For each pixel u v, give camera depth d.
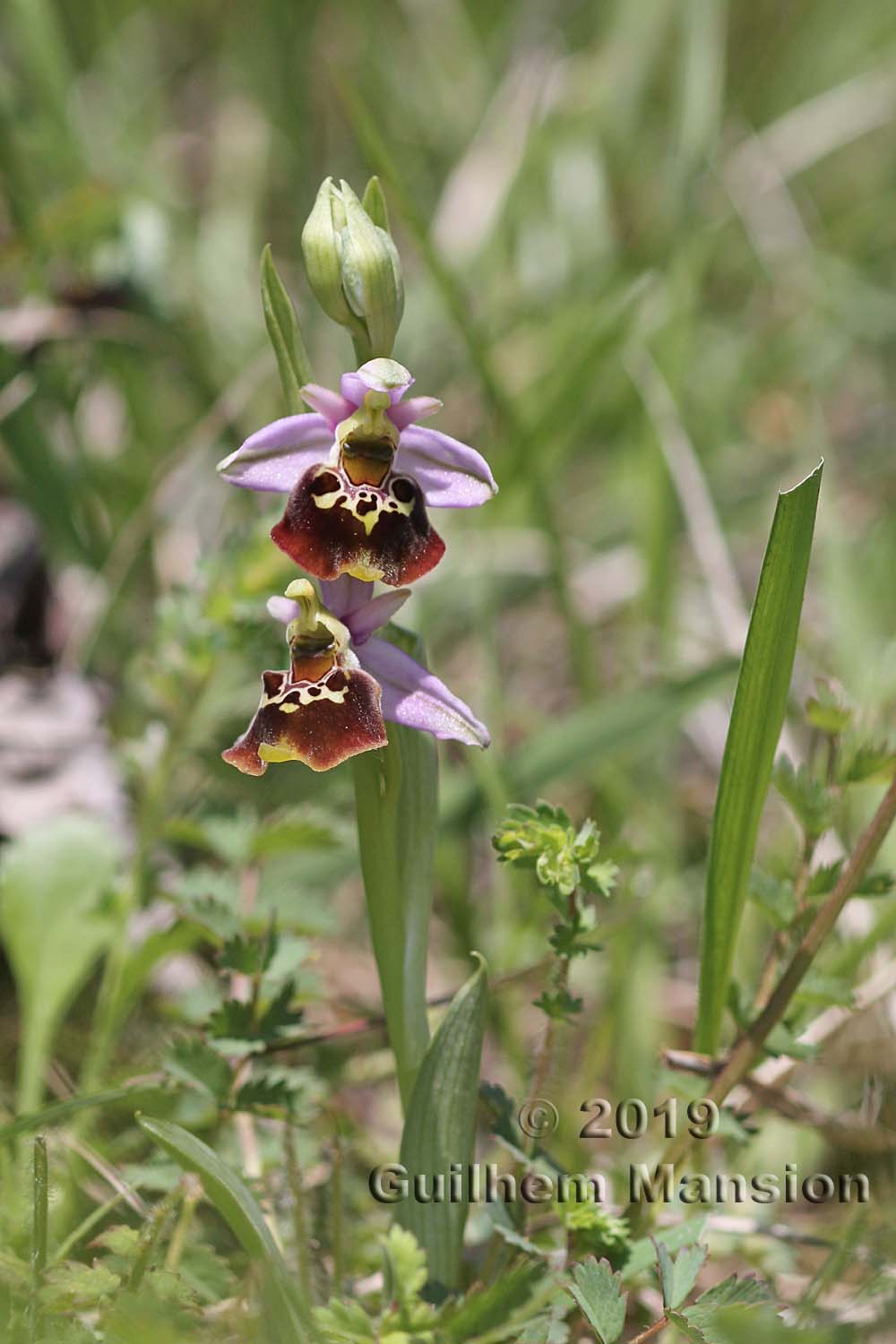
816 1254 0.43
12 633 0.53
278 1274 0.38
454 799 0.48
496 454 0.56
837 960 0.45
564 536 0.58
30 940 0.44
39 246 0.55
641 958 0.46
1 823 0.48
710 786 0.53
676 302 0.57
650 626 0.55
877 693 0.49
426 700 0.39
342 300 0.39
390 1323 0.39
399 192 0.51
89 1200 0.41
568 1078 0.46
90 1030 0.46
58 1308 0.38
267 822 0.45
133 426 0.59
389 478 0.40
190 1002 0.42
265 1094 0.40
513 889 0.48
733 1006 0.41
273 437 0.39
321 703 0.39
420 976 0.40
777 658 0.40
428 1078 0.40
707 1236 0.42
